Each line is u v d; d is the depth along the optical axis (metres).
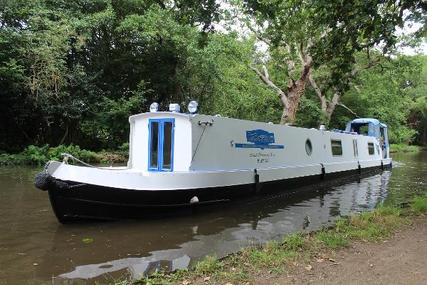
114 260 7.12
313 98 36.41
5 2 22.67
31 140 26.12
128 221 10.11
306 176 16.67
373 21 11.55
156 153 11.94
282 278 5.62
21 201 11.81
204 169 11.90
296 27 16.41
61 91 24.41
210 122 12.09
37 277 6.25
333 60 13.11
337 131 21.27
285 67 26.95
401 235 7.82
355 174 21.80
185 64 27.08
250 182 13.19
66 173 9.29
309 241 7.40
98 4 26.72
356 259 6.41
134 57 28.22
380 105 39.25
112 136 27.09
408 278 5.59
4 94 23.75
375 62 30.78
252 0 11.79
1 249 7.66
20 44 22.56
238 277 5.63
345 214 11.60
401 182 19.41
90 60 28.11
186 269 6.19
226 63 26.75
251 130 13.87
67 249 7.74
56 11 24.50
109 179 9.66
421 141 62.97
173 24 24.50
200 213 11.43
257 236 9.00
